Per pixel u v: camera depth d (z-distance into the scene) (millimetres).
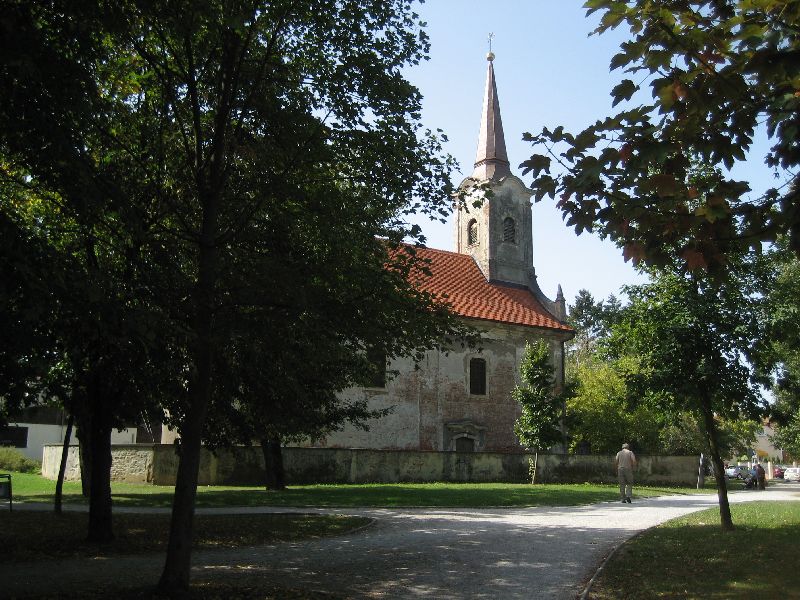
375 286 10266
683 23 5730
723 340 13617
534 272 44062
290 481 27766
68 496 21656
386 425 34969
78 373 12375
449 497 22578
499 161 44719
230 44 10016
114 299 8273
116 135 11391
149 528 14727
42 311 7234
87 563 11125
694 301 13625
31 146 7984
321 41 11141
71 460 29766
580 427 41375
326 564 11133
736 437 51594
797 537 12562
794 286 13664
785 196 5777
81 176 7992
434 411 36531
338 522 16266
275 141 10766
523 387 34594
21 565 10906
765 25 5309
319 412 18891
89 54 8664
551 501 22641
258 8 10195
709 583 8891
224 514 17438
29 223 11172
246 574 10289
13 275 7199
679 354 13820
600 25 5918
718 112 5793
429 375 36750
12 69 7289
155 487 25328
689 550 11539
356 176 11320
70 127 8188
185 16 8977
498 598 8734
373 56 11133
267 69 10836
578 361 61656
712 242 6191
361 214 11180
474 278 42188
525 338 40062
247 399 12164
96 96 8609
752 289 13562
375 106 11211
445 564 11109
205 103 11227
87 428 15594
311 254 10766
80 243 11062
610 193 6133
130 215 8656
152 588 9039
